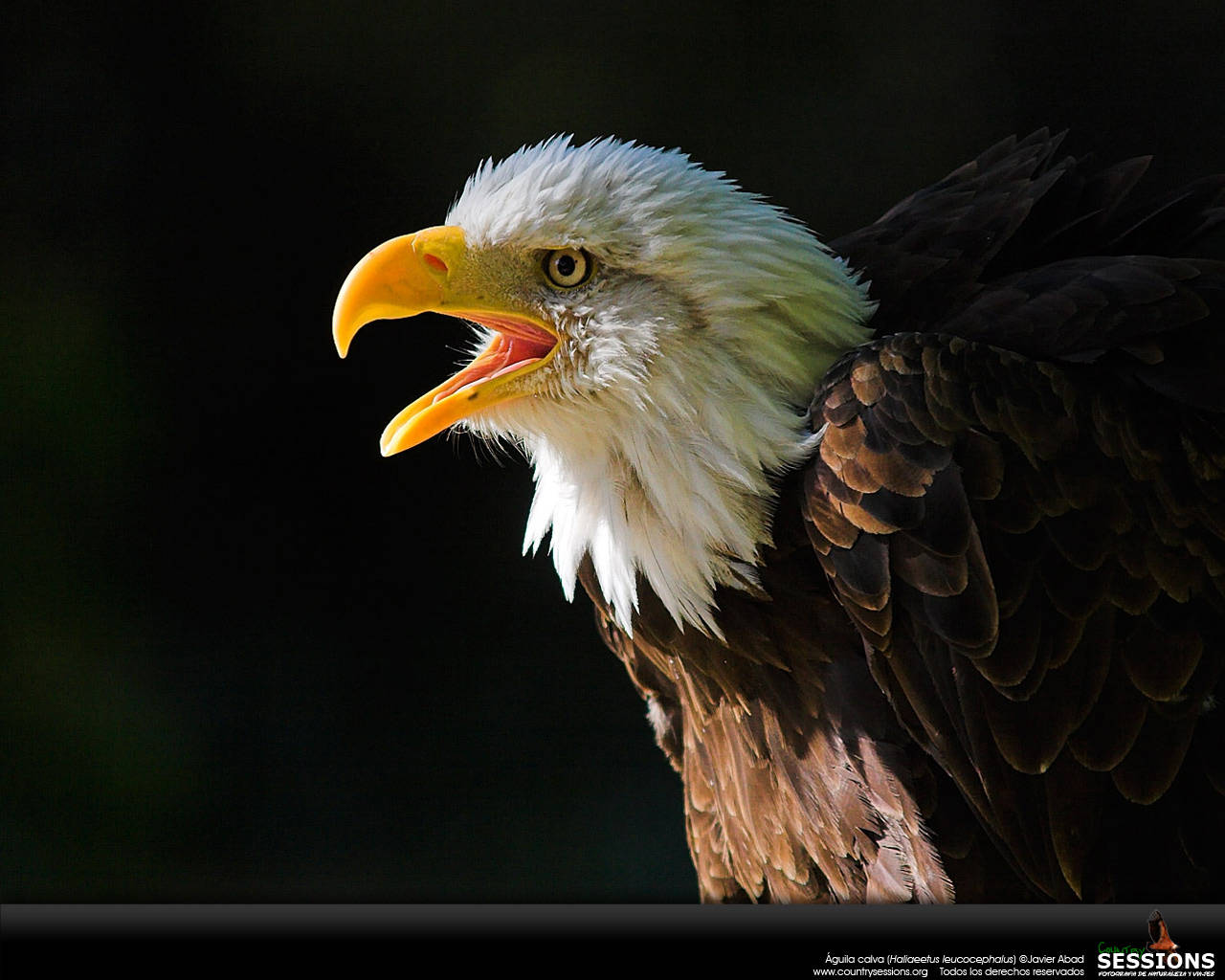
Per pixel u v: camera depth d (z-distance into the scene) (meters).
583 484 5.83
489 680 14.16
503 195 5.73
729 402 5.49
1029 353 5.57
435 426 5.73
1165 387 5.49
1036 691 5.27
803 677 5.74
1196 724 5.49
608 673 14.08
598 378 5.59
